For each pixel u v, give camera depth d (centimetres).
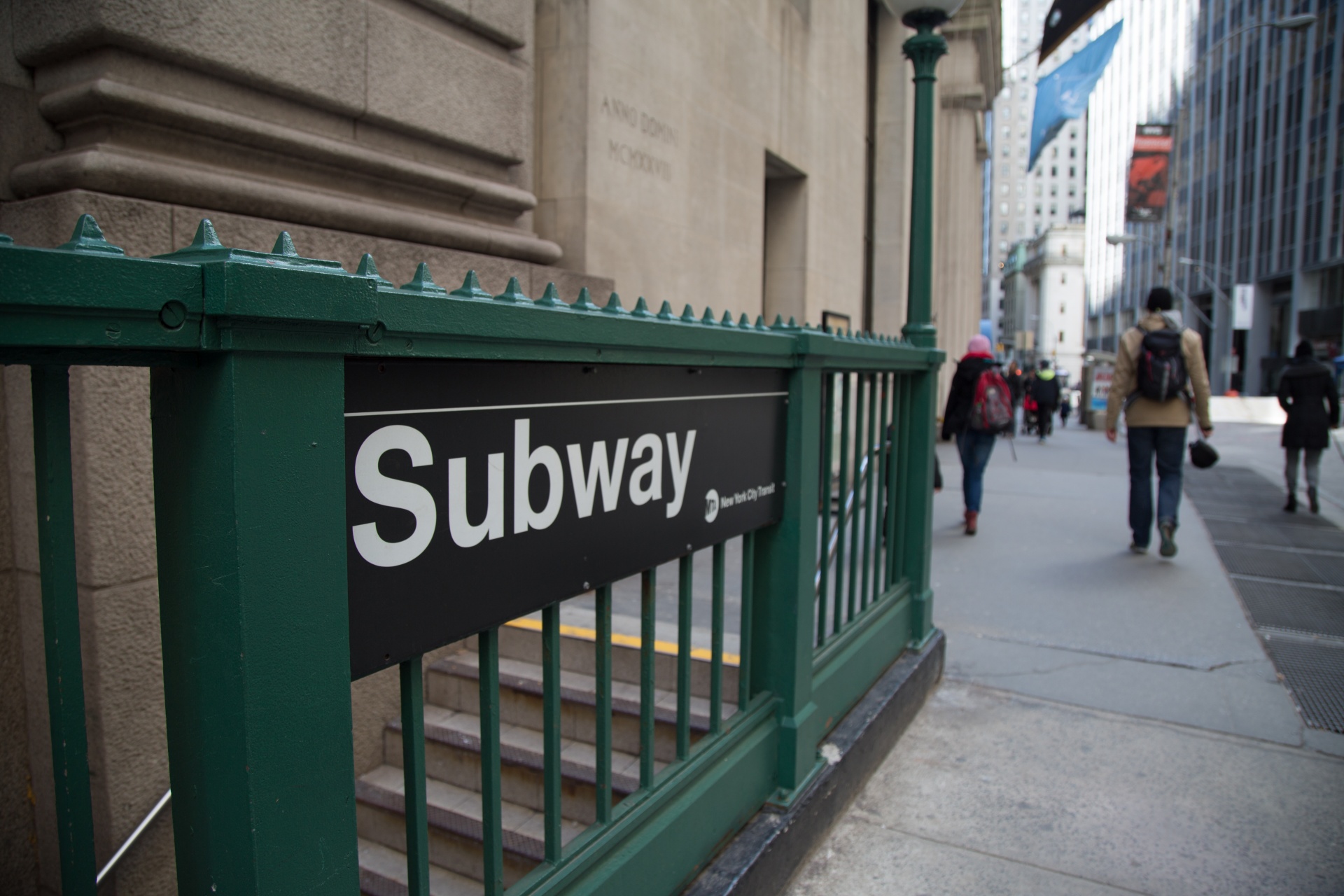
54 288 85
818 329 287
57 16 261
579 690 321
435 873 281
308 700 115
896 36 1362
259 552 108
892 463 400
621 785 274
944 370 2061
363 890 267
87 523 243
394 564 133
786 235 924
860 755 320
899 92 1376
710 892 220
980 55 2083
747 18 750
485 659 157
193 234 268
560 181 543
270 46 302
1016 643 486
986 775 338
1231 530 779
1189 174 6612
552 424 166
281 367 109
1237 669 444
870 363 341
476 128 396
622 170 571
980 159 2711
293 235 299
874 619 371
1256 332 5597
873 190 1401
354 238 324
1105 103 8875
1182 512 873
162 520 113
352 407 125
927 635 430
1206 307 6494
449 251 369
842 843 289
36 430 103
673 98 630
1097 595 571
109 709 247
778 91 823
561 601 172
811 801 276
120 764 250
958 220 2066
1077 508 880
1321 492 1043
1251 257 5603
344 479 119
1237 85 5766
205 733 111
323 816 118
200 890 115
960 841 292
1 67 271
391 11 352
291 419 111
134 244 254
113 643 248
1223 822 304
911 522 421
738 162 742
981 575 620
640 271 596
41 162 261
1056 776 338
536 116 548
